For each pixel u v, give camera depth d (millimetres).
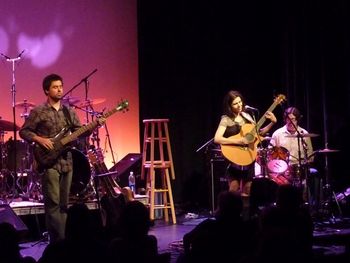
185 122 10414
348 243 4074
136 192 9883
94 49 10180
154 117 10484
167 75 10430
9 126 8633
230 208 3973
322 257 3855
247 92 10133
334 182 9461
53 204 6430
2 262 3207
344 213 9188
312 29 9562
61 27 9930
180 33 10391
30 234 8016
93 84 10148
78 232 3570
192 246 3996
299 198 4199
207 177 10227
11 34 9547
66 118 6637
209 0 10266
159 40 10453
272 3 9938
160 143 9156
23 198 8656
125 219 3508
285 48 9789
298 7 9672
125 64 10445
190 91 10391
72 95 9961
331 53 9375
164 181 9320
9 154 8930
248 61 10133
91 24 10180
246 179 7699
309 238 3951
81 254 3521
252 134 7777
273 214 3947
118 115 10352
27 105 8578
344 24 9250
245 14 10117
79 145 7406
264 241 2934
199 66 10352
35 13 9734
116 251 3508
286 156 8266
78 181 6770
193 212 10062
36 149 6430
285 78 9852
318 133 9578
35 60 9703
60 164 6457
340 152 9406
